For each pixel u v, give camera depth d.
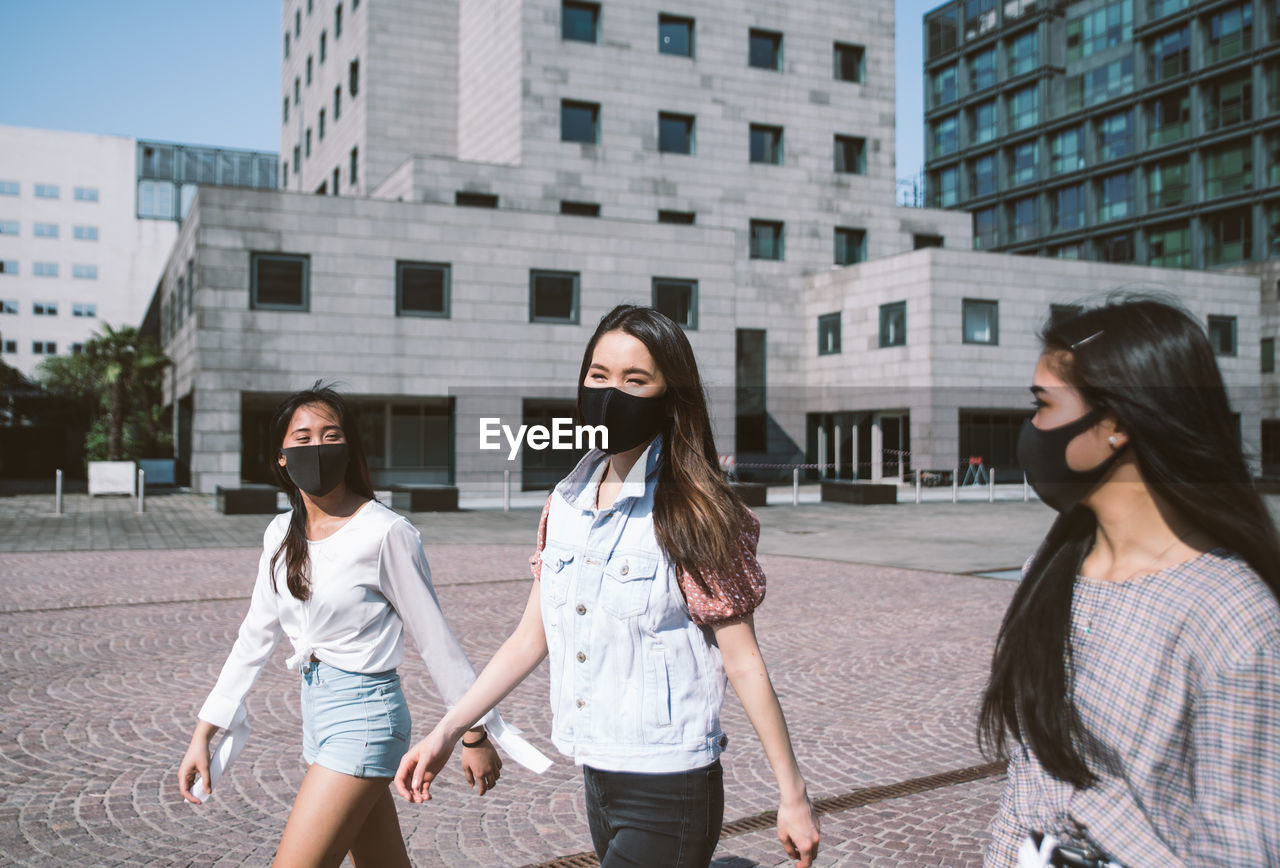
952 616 9.33
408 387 26.42
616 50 35.03
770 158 37.84
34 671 6.81
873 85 39.12
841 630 8.62
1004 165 62.06
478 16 36.97
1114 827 1.37
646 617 1.89
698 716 1.91
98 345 30.75
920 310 31.48
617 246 28.73
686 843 1.89
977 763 5.01
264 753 5.04
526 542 15.97
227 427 24.81
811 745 5.33
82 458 43.28
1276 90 47.69
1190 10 51.00
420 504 21.77
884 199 39.16
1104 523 1.44
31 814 4.20
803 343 37.31
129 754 5.02
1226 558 1.35
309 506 2.66
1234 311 35.97
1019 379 32.03
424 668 7.04
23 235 81.44
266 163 88.69
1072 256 58.38
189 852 3.81
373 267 26.11
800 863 1.82
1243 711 1.25
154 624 8.53
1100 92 56.75
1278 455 39.56
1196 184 51.09
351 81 39.56
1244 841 1.22
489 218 27.28
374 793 2.46
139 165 84.94
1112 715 1.37
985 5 63.09
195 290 25.62
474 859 3.79
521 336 27.56
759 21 37.22
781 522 20.05
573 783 4.71
